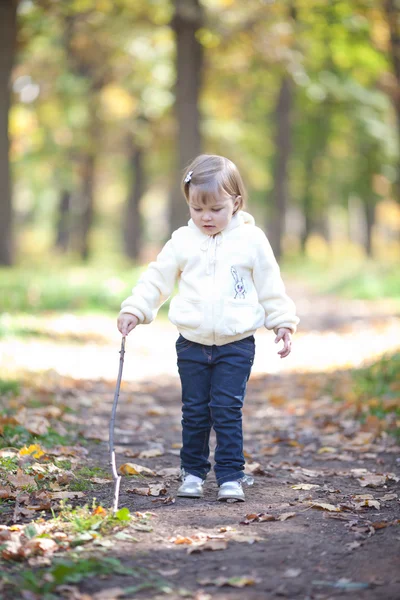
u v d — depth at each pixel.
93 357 12.23
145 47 25.89
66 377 9.80
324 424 7.76
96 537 3.93
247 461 6.18
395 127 35.12
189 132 22.84
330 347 14.04
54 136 32.38
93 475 5.36
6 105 23.52
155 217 68.75
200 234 5.01
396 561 3.62
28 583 3.28
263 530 4.15
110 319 17.06
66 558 3.63
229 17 22.44
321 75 29.88
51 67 28.73
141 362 12.22
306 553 3.77
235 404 4.91
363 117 34.44
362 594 3.26
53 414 7.41
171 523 4.27
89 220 36.41
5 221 23.92
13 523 4.21
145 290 4.99
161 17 23.61
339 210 52.28
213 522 4.31
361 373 10.01
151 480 5.38
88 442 6.73
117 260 40.44
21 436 6.21
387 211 47.78
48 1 22.97
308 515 4.47
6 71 23.31
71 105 30.14
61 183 36.47
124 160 40.16
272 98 35.88
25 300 17.58
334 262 39.81
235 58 25.70
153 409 8.51
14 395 8.11
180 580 3.46
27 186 43.16
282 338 4.95
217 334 4.89
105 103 29.92
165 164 37.00
